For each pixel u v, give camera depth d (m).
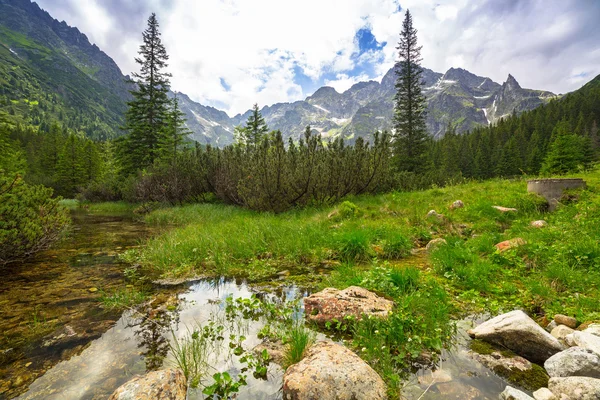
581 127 90.25
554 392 2.24
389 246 6.57
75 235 10.59
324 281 5.13
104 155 58.88
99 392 2.37
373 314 3.45
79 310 4.11
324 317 3.62
